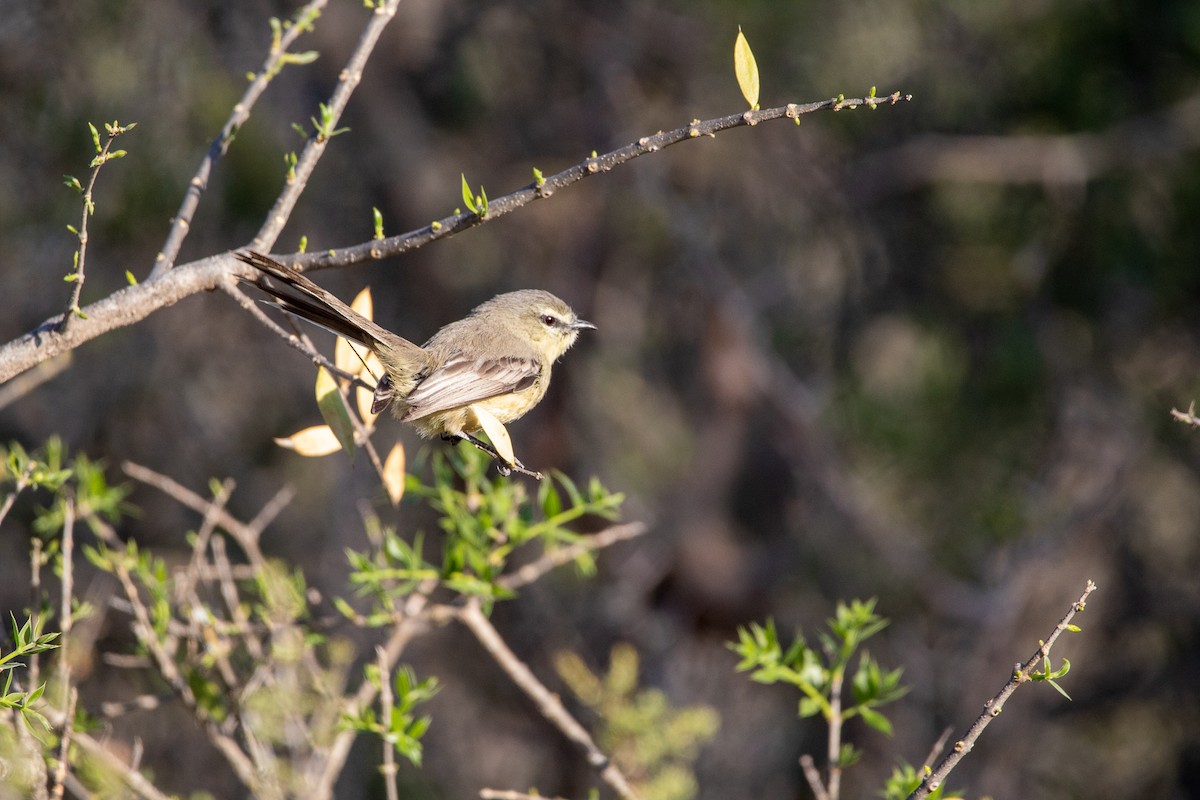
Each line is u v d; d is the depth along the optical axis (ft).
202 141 42.80
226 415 49.19
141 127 42.57
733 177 50.93
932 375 46.52
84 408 46.19
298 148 46.65
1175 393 46.98
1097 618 51.11
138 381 46.93
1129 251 44.80
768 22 45.73
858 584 49.08
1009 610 48.83
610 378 51.52
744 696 55.01
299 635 22.95
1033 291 46.73
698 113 49.52
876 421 47.03
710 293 48.83
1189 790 50.52
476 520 23.82
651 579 48.37
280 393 49.73
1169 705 50.83
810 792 53.11
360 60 18.78
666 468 50.37
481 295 50.98
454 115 49.65
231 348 49.03
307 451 19.45
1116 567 50.90
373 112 48.37
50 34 43.27
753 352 48.57
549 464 47.70
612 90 50.11
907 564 48.39
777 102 47.19
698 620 48.26
